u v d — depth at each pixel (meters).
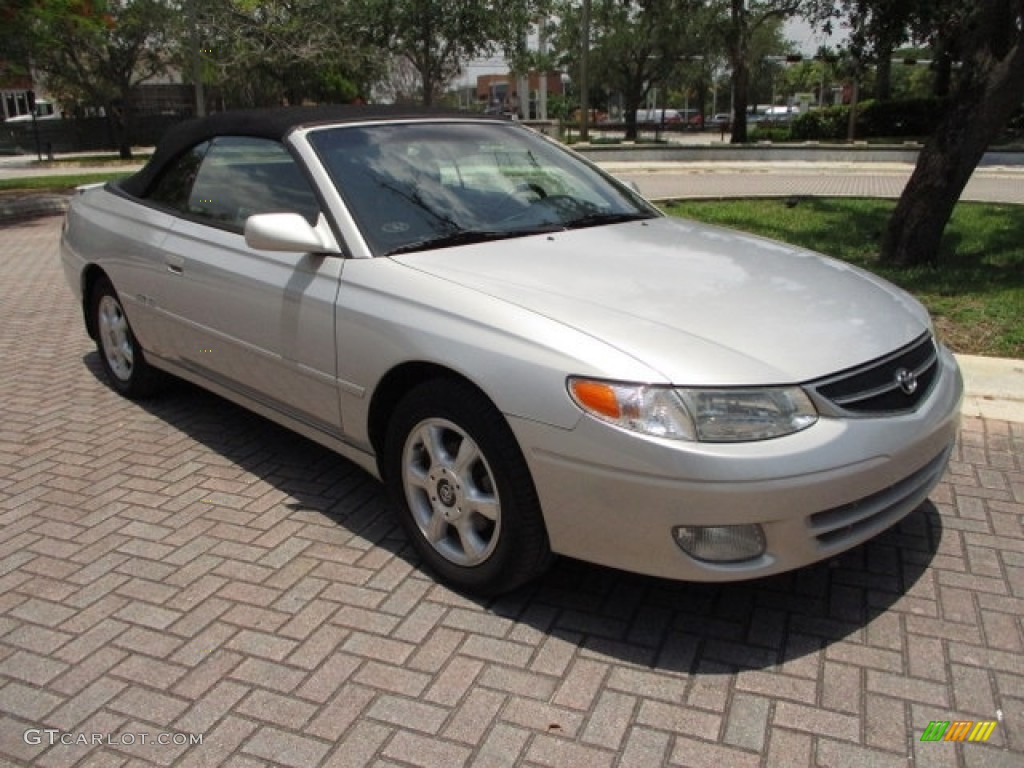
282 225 3.46
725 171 21.98
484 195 3.99
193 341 4.45
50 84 38.06
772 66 71.62
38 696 2.76
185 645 2.99
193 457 4.52
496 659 2.90
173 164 4.80
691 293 3.19
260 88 31.86
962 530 3.67
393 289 3.31
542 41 34.19
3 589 3.35
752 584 3.31
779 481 2.63
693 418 2.64
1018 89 7.39
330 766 2.46
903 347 3.11
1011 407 4.85
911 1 18.06
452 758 2.48
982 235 9.70
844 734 2.55
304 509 3.95
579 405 2.74
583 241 3.72
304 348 3.67
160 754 2.51
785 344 2.88
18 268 10.02
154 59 34.62
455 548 3.29
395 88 34.16
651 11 30.83
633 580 3.35
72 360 6.25
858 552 3.52
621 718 2.62
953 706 2.66
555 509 2.86
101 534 3.75
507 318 2.97
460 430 3.09
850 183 18.12
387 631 3.05
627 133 42.47
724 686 2.76
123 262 4.88
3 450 4.64
